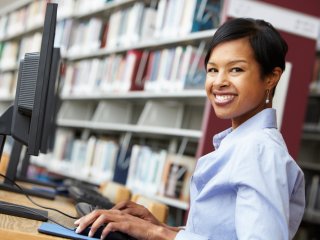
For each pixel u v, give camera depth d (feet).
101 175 12.37
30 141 4.21
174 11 10.46
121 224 3.47
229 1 8.81
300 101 9.41
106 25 14.37
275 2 9.13
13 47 21.02
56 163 14.56
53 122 9.87
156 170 10.22
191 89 9.52
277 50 3.69
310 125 12.26
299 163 12.48
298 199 3.73
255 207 3.11
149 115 11.28
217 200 3.59
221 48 3.74
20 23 20.53
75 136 15.96
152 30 12.04
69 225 4.00
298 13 9.34
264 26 3.74
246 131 3.79
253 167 3.24
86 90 14.19
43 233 3.40
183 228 4.42
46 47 4.22
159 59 10.86
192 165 9.50
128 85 12.01
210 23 9.90
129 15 12.71
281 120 9.14
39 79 4.22
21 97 4.54
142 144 13.51
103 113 13.69
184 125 11.44
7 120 4.60
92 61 14.34
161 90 10.45
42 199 6.54
